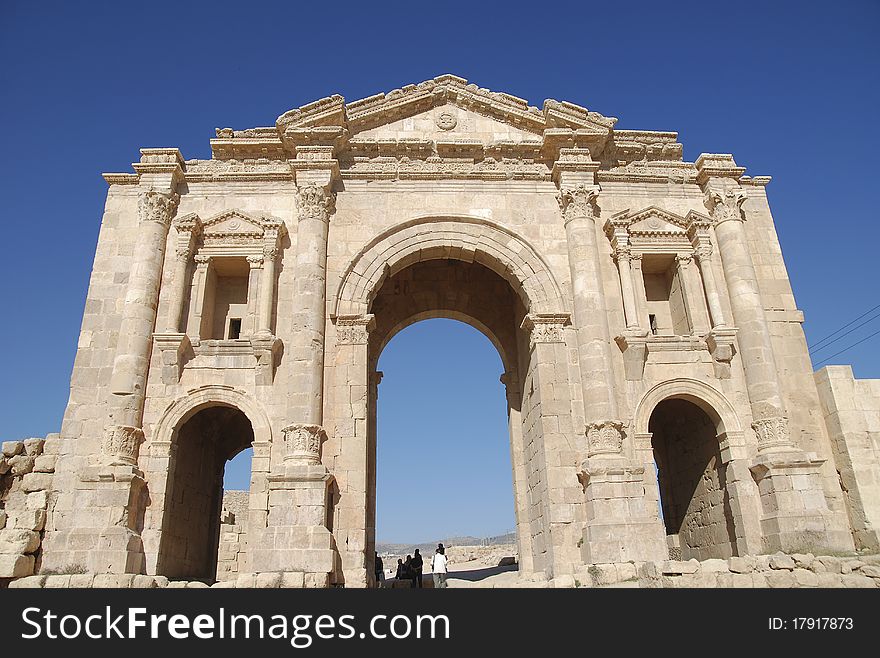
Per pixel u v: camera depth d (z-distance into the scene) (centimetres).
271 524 2184
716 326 2602
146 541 2259
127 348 2441
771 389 2481
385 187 2806
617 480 2272
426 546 11681
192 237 2673
